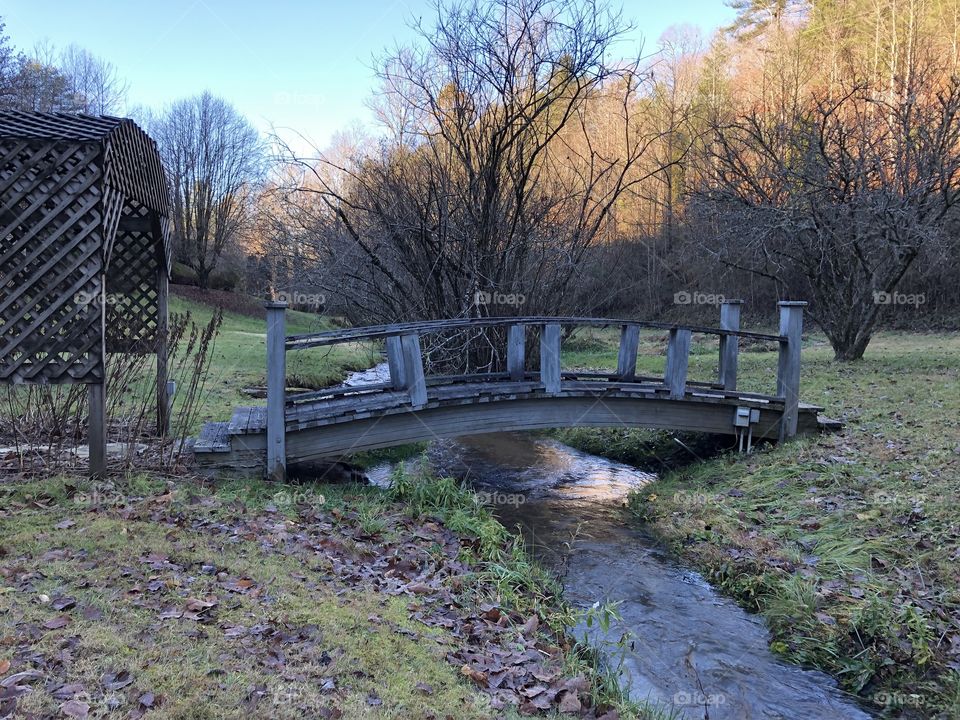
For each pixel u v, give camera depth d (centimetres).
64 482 473
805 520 582
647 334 2297
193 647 283
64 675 248
